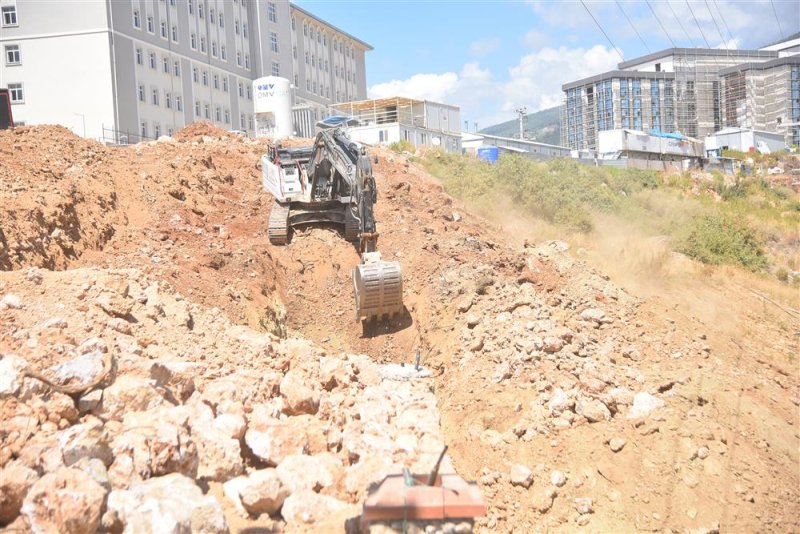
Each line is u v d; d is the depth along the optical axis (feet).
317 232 60.39
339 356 40.16
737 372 38.86
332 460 26.25
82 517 18.04
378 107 144.46
